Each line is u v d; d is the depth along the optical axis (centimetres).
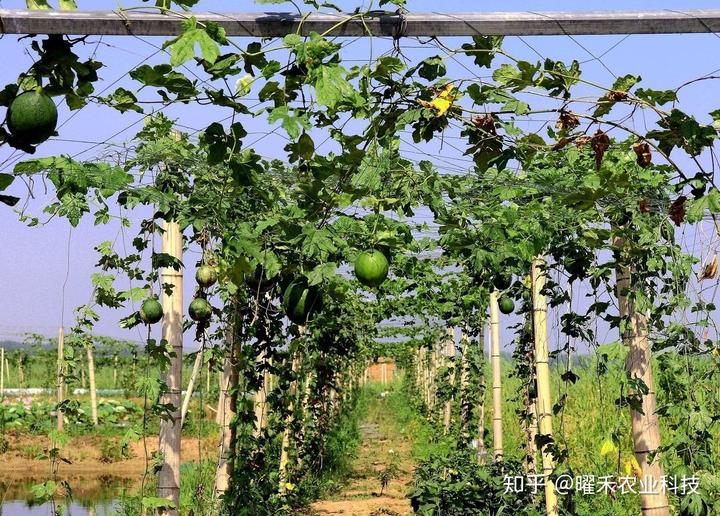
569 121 425
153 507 699
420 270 1128
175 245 716
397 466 1817
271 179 655
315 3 350
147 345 680
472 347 1404
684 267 573
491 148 438
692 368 574
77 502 1520
